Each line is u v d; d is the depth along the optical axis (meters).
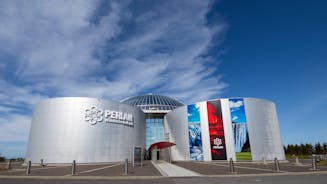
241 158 32.12
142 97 52.06
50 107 31.34
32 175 16.11
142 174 16.61
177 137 38.97
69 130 30.30
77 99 31.67
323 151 76.75
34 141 30.91
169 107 48.41
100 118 32.47
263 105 34.94
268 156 32.62
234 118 33.78
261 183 11.44
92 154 30.59
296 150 79.75
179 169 20.86
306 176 14.65
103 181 13.05
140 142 38.50
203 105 36.12
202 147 34.62
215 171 18.52
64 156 29.38
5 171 19.64
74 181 13.06
